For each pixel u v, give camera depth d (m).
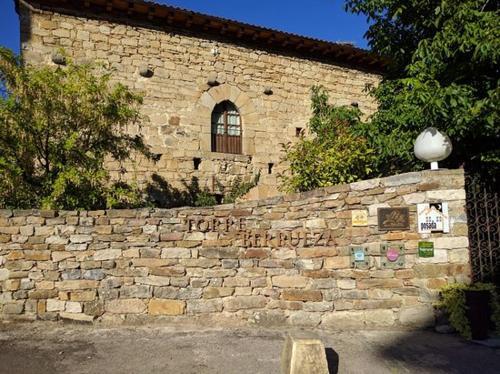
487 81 6.66
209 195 9.91
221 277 5.83
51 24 9.02
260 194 10.63
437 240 5.57
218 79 10.55
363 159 7.62
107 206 6.84
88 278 5.71
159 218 5.91
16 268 5.65
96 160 7.04
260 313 5.76
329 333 5.37
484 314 5.11
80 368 4.09
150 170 9.56
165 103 9.89
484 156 6.61
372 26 8.09
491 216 5.73
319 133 9.16
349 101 12.17
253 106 10.93
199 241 5.88
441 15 6.46
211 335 5.20
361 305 5.67
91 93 7.06
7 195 6.68
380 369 4.16
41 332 5.25
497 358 4.46
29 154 6.82
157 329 5.45
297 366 3.71
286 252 5.89
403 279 5.62
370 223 5.77
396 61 8.16
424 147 5.75
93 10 9.41
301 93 11.58
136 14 9.70
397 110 7.14
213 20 10.13
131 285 5.75
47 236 5.75
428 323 5.45
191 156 9.98
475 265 5.61
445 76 6.84
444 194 5.61
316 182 7.65
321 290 5.76
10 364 4.18
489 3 6.64
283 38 11.01
